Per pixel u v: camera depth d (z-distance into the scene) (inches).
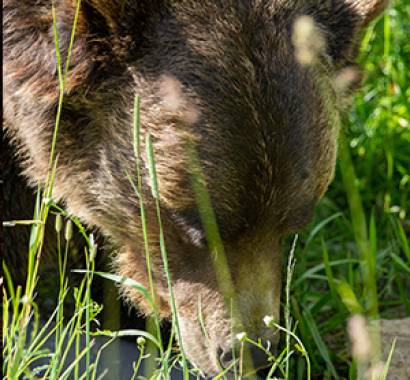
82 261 519.2
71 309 529.3
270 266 415.2
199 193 400.2
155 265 438.9
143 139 415.5
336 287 510.3
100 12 406.6
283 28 412.5
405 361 444.5
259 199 399.9
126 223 438.9
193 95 403.5
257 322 406.6
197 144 401.1
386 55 697.6
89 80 418.6
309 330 496.4
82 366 444.5
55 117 430.9
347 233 609.9
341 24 451.8
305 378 477.1
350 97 472.4
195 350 425.7
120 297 475.2
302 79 405.4
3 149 474.3
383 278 578.2
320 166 410.3
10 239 496.1
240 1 412.2
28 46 420.2
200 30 408.8
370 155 664.4
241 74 399.9
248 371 402.6
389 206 639.1
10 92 433.7
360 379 421.1
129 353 467.5
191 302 426.0
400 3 732.7
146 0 410.0
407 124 677.3
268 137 394.6
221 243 396.8
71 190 452.1
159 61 412.8
